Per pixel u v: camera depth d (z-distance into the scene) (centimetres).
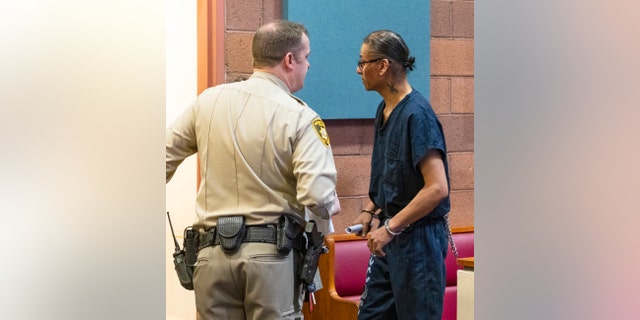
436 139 413
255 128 371
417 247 421
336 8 623
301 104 379
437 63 671
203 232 378
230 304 373
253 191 369
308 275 374
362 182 644
